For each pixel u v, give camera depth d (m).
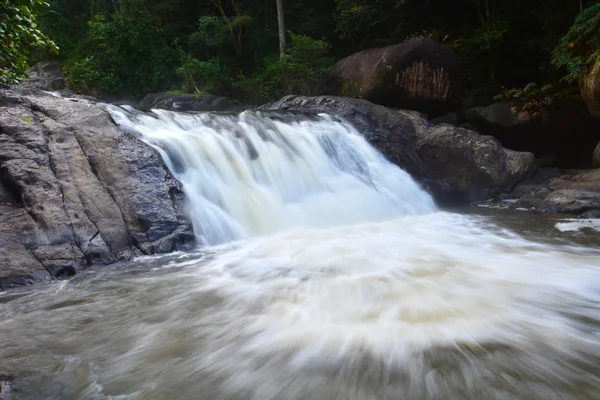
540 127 11.96
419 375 2.59
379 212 8.09
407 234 6.48
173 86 17.00
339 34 20.27
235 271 4.72
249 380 2.61
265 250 5.62
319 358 2.83
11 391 2.49
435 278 4.36
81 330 3.32
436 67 12.13
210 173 7.13
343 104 11.12
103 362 2.83
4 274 4.36
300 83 15.84
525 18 16.00
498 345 2.92
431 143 10.27
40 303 3.89
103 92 16.45
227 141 7.82
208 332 3.24
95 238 5.19
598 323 3.25
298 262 5.04
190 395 2.46
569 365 2.67
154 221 5.70
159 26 18.08
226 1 20.89
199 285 4.29
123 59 16.61
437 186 9.53
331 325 3.32
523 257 5.09
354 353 2.88
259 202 7.18
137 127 7.29
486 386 2.46
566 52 9.98
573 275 4.38
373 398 2.39
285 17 21.38
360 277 4.42
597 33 9.12
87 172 5.77
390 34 18.98
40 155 5.58
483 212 8.37
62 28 19.00
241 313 3.58
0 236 4.69
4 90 6.23
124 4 17.02
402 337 3.08
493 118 12.36
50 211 5.12
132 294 4.07
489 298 3.78
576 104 11.52
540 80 15.66
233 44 19.91
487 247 5.59
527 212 8.15
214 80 16.69
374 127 10.66
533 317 3.38
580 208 7.67
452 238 6.16
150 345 3.06
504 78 16.67
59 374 2.69
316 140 8.95
